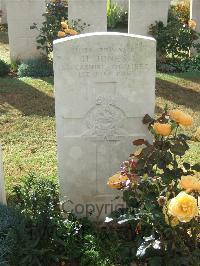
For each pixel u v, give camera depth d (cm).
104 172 183
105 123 174
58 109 170
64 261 166
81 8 386
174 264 147
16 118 284
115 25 590
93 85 167
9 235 158
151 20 395
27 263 157
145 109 172
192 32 397
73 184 184
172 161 155
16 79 354
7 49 465
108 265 160
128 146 179
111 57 163
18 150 247
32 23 382
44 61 386
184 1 652
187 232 156
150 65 165
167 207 136
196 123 282
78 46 161
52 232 167
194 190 133
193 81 358
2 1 577
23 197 181
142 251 145
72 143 176
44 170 226
